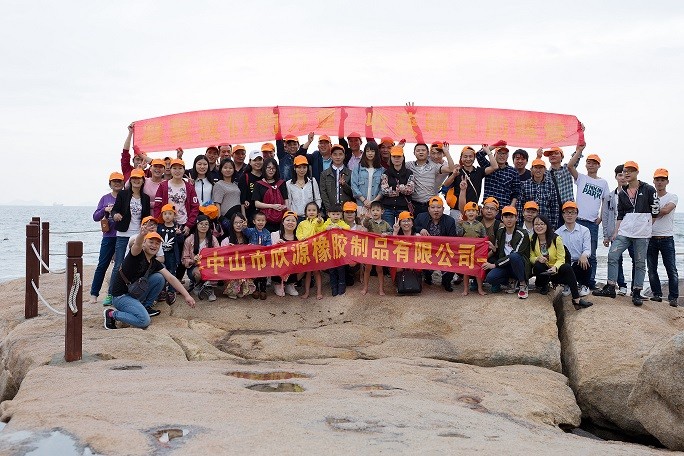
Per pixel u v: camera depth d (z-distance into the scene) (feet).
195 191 36.96
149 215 35.86
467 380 26.50
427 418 19.27
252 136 42.22
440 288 37.93
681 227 306.96
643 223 35.06
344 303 36.09
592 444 19.44
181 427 17.29
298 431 17.06
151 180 37.27
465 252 35.91
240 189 38.63
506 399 24.30
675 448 22.08
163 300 35.58
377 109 42.37
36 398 20.49
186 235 36.09
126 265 31.50
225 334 33.09
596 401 28.30
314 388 23.38
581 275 35.73
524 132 42.04
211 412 18.78
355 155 40.68
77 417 18.02
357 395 22.15
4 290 46.14
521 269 34.68
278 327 34.37
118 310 31.91
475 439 17.51
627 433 27.91
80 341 26.73
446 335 32.99
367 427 17.81
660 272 86.69
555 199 38.19
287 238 37.17
